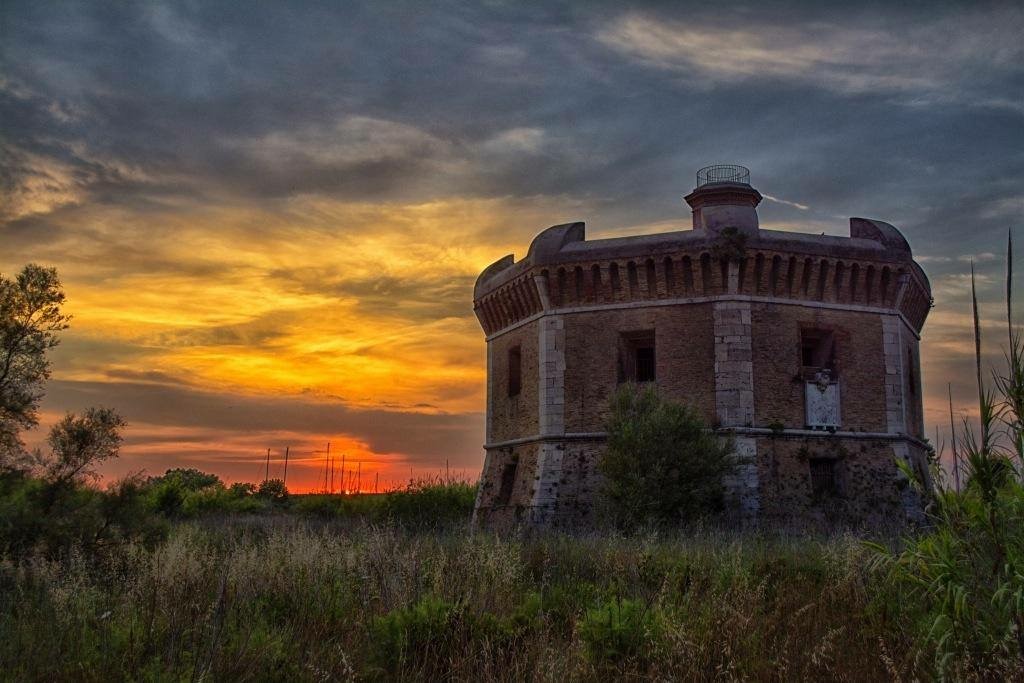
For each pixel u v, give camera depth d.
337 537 19.11
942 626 9.61
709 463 26.91
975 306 10.38
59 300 21.34
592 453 31.08
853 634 11.08
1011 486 10.02
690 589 13.06
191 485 64.69
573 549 18.12
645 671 9.71
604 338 31.97
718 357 30.28
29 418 20.27
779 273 31.03
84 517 16.61
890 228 33.44
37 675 9.10
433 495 39.28
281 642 10.12
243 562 13.30
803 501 29.31
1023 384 10.20
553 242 33.06
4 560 14.16
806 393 30.59
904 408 32.06
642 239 31.81
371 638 10.88
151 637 10.13
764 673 9.62
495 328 37.75
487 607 12.12
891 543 16.61
